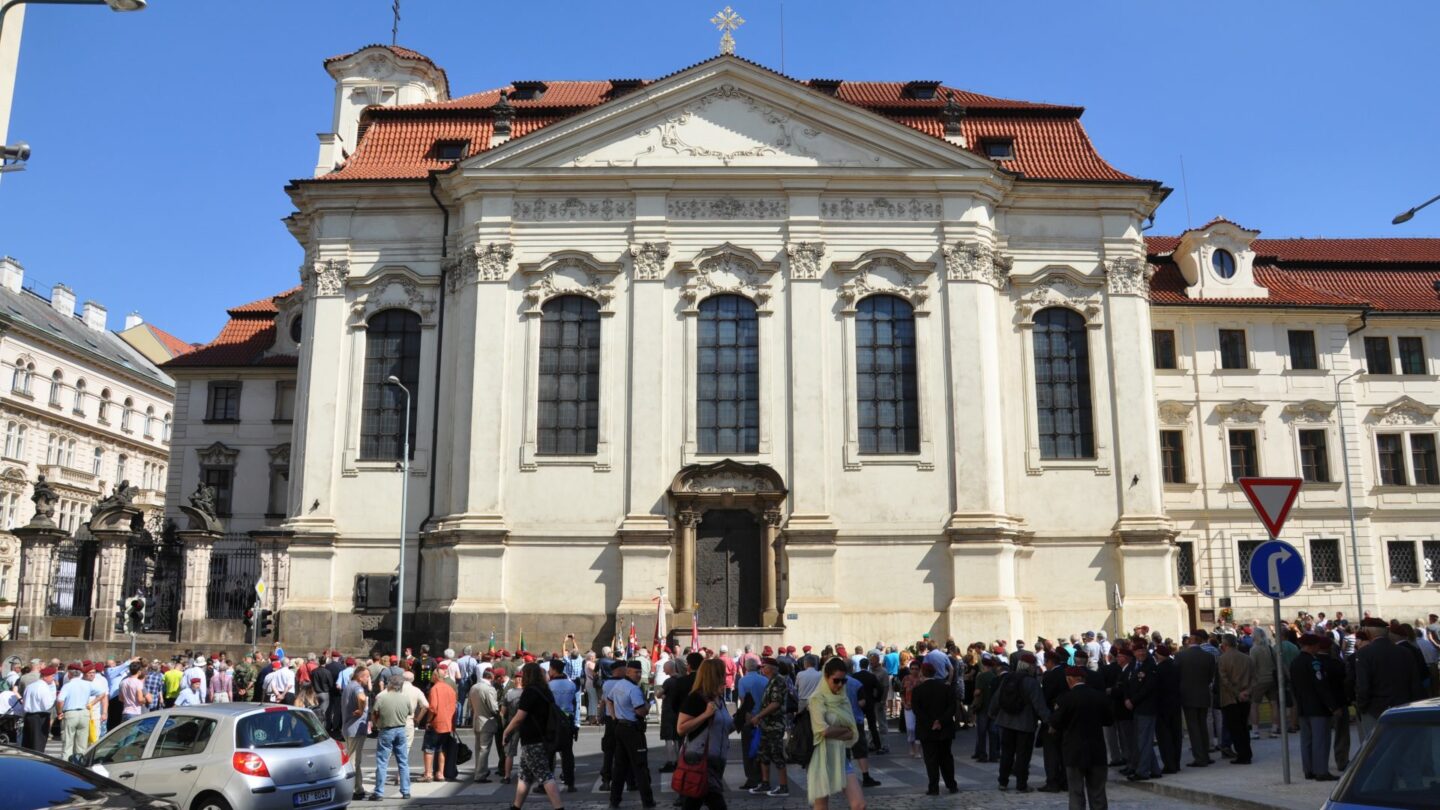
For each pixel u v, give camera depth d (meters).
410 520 40.59
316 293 42.06
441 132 44.97
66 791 9.12
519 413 40.12
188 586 38.56
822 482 39.38
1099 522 40.78
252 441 52.66
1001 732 18.69
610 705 17.98
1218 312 47.91
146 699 25.73
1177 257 49.53
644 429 39.62
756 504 39.19
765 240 41.19
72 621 38.69
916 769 21.25
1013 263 42.47
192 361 53.31
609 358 40.31
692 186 41.25
